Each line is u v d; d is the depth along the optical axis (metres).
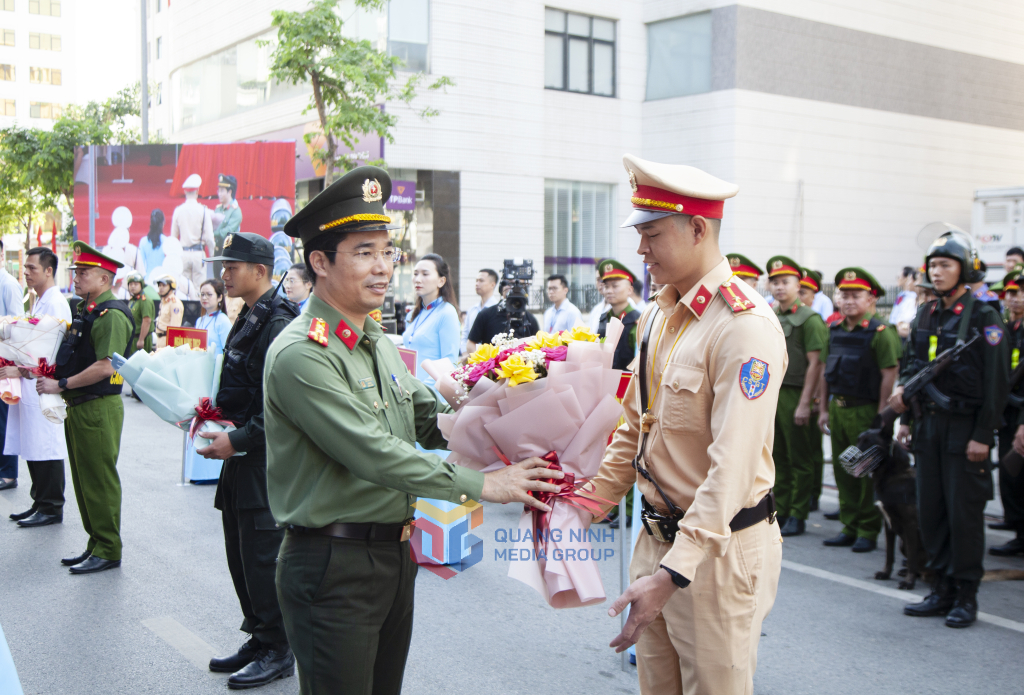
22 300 7.05
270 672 3.62
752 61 19.03
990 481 4.34
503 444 2.30
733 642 2.23
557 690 3.57
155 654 3.92
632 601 2.05
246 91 18.61
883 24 21.67
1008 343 4.24
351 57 12.20
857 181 21.42
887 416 4.65
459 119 17.25
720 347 2.17
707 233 2.26
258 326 3.53
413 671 3.75
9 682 2.04
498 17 17.59
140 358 3.62
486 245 17.78
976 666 3.83
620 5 19.39
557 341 2.39
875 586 4.94
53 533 5.89
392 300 11.31
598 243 19.56
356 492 2.28
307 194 17.02
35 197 22.52
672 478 2.32
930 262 4.42
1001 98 24.75
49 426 6.00
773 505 2.36
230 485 3.62
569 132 18.86
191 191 14.38
